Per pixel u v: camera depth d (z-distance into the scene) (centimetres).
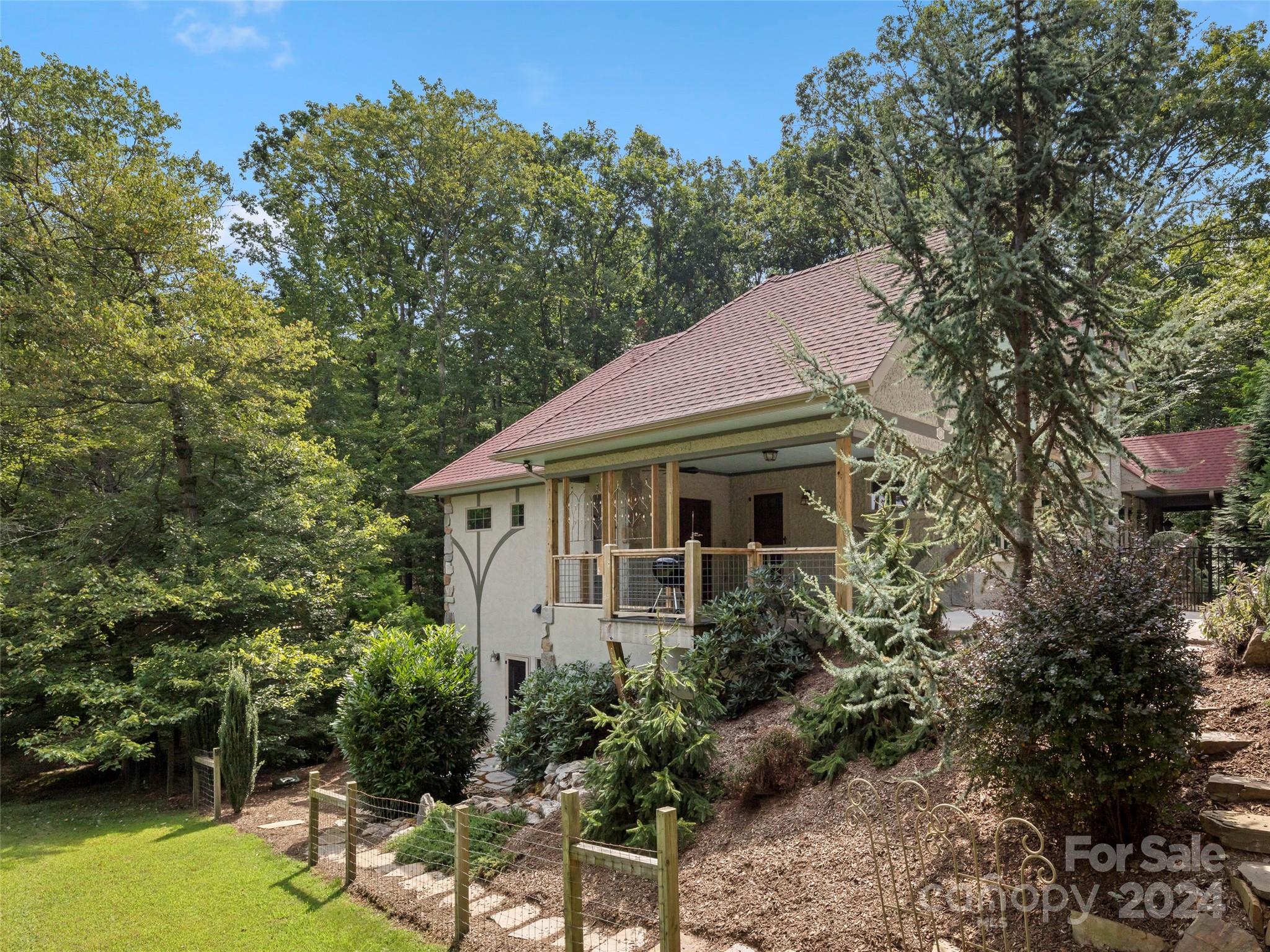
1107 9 617
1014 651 479
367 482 2941
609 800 768
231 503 1670
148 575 1496
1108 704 446
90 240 1725
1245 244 1928
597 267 4188
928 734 696
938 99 630
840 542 1008
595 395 1553
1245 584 724
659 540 1288
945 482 620
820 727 772
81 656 1450
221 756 1248
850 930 511
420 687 1118
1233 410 2089
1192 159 2053
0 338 1628
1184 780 520
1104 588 474
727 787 777
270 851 984
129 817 1299
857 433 1033
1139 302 632
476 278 3712
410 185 3606
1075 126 614
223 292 1716
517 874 761
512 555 1772
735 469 1448
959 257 590
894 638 597
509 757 1145
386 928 696
